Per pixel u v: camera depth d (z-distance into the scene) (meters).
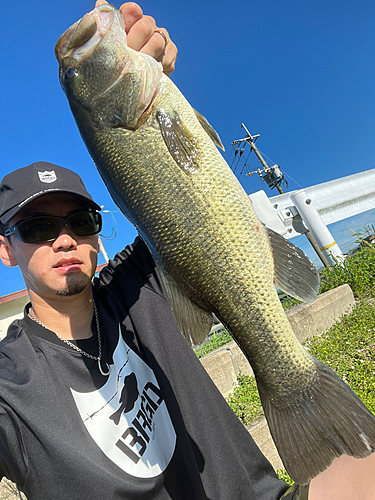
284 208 1.88
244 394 1.00
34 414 0.44
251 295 0.51
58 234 0.54
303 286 0.52
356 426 0.48
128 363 0.56
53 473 0.43
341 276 1.79
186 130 0.53
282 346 0.52
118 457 0.47
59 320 0.56
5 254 0.60
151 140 0.52
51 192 0.55
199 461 0.52
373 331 1.26
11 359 0.50
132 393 0.53
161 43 0.56
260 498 0.54
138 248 0.70
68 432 0.45
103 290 0.65
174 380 0.57
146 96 0.52
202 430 0.55
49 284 0.54
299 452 0.50
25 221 0.54
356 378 1.00
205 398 0.57
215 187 0.52
